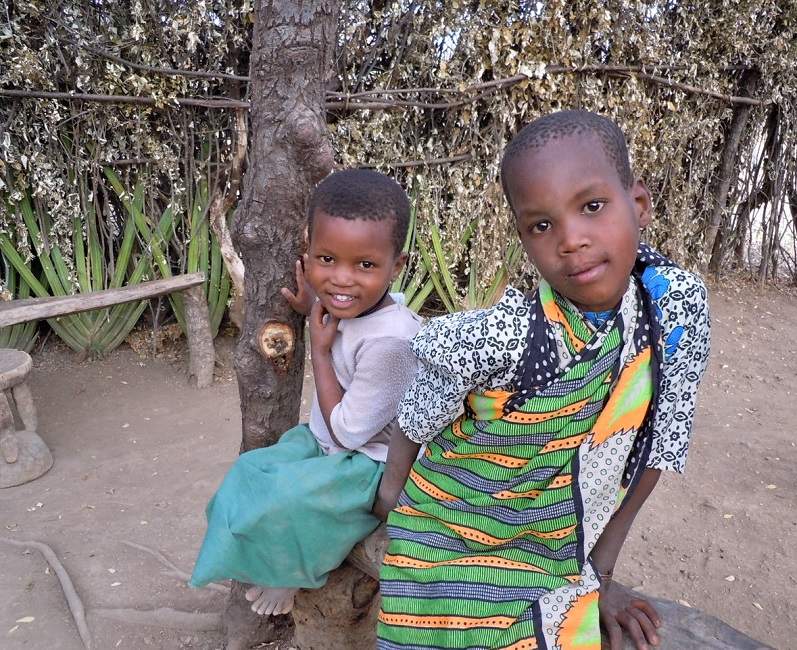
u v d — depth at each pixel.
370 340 1.48
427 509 1.27
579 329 1.10
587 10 4.62
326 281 1.45
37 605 2.52
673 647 1.25
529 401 1.11
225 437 3.81
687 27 5.22
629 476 1.21
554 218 1.00
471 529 1.24
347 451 1.54
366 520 1.52
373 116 4.34
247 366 1.97
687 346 1.14
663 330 1.13
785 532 3.00
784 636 2.45
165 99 4.09
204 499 3.24
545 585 1.22
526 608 1.20
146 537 2.95
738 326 5.47
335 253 1.41
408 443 1.31
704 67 5.43
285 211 1.79
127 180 4.36
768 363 4.82
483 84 4.42
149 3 3.94
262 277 1.87
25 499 3.22
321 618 1.88
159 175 4.48
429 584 1.24
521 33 4.46
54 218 4.35
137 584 2.65
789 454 3.61
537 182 1.00
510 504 1.20
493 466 1.18
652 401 1.15
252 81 1.78
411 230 4.75
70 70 4.05
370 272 1.44
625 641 1.28
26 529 2.97
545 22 4.46
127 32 4.04
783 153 6.09
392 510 1.34
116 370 4.59
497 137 4.68
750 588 2.69
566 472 1.14
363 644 1.96
